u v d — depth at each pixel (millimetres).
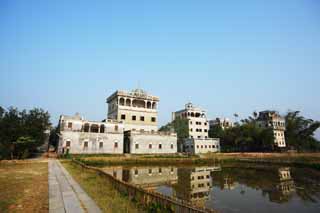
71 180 23141
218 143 101625
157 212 12383
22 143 55188
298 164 54219
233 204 20953
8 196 15859
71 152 66312
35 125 61969
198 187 29078
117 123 75188
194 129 106500
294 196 24031
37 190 17984
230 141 105438
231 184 31328
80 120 70125
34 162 46844
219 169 50844
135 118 84500
